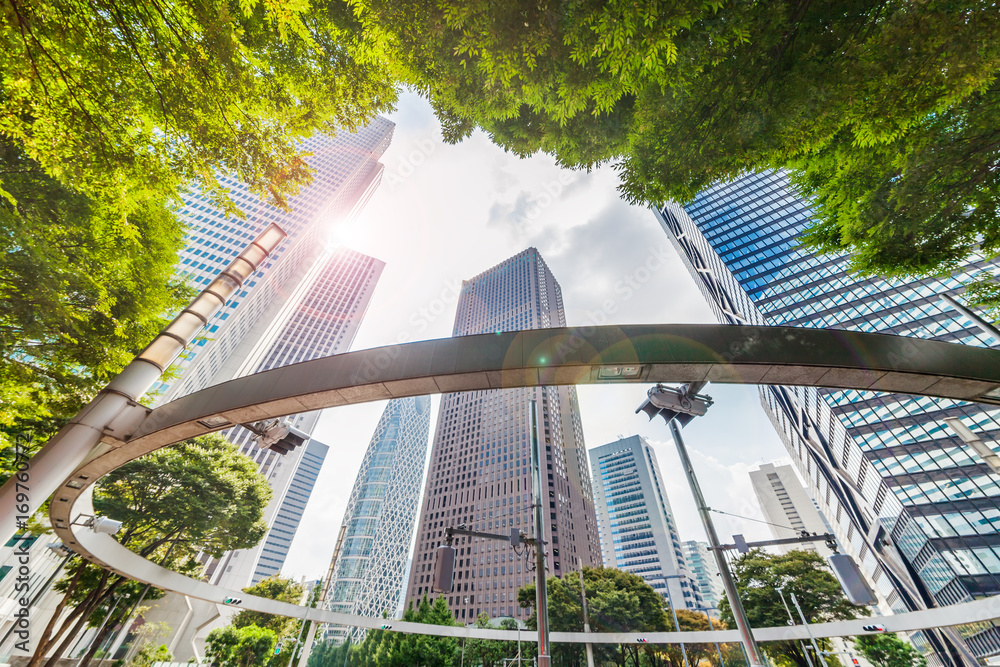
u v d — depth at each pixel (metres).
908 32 4.58
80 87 5.25
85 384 9.62
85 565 21.58
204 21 5.08
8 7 4.54
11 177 7.64
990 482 37.81
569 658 35.56
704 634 25.53
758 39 4.91
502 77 5.30
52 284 8.09
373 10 5.26
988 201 6.18
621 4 4.21
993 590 34.75
